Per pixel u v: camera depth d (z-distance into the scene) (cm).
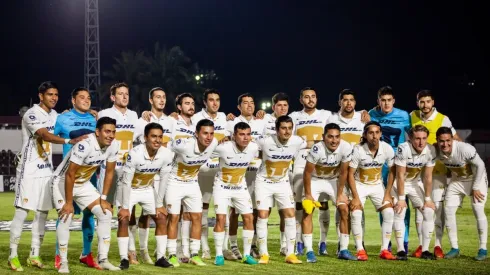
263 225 1016
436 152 1058
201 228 1063
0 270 912
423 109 1121
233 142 994
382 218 1058
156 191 1027
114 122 902
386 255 1043
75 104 1042
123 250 943
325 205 1088
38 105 952
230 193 1005
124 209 941
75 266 956
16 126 3741
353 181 1045
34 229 943
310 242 1026
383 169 1130
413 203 1084
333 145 1012
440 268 953
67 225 898
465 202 2123
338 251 1087
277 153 1001
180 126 1121
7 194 2769
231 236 1064
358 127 1131
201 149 973
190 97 1122
